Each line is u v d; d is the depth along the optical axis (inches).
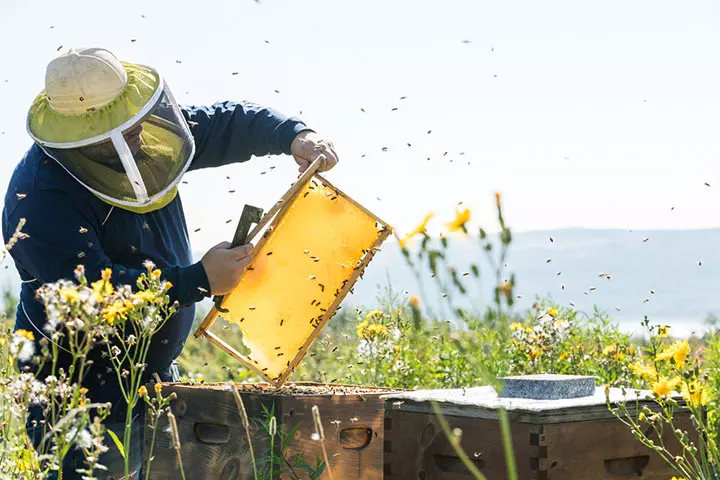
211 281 142.2
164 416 144.6
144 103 146.0
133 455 164.4
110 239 159.3
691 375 130.6
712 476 133.5
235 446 136.1
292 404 132.7
